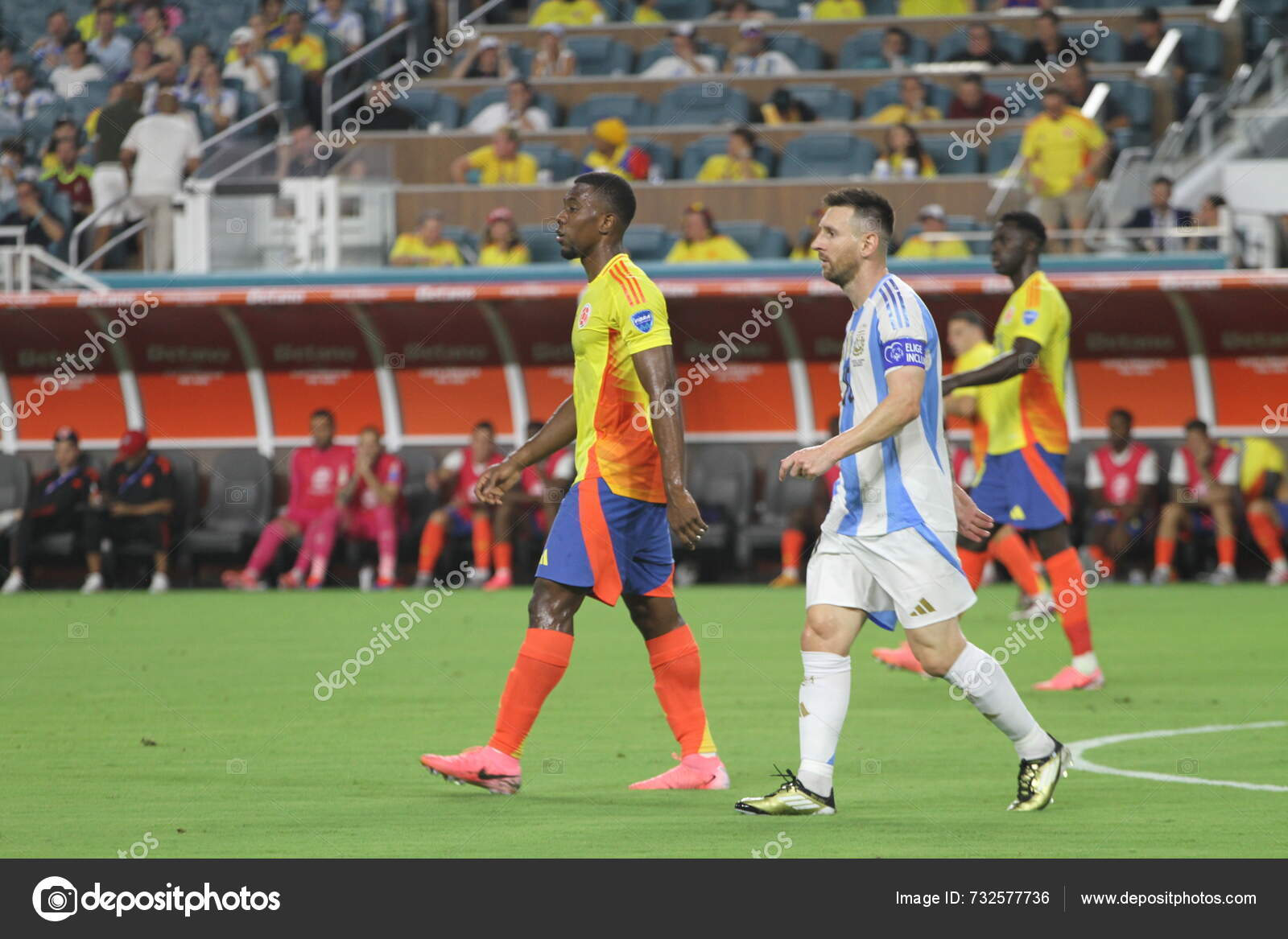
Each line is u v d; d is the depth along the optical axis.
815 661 19.77
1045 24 75.44
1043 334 31.67
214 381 66.62
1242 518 62.25
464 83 79.94
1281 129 71.19
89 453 66.75
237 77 78.19
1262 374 61.97
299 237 66.38
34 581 65.56
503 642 43.25
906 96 74.31
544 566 21.28
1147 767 23.14
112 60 80.31
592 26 83.31
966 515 20.75
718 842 18.03
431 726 28.02
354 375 66.25
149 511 62.22
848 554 19.70
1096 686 32.44
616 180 21.28
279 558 65.06
